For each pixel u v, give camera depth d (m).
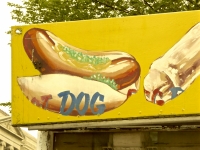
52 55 7.90
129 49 7.61
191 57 7.36
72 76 7.77
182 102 7.25
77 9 12.77
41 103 7.76
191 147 8.12
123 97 7.50
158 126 7.93
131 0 12.89
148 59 7.51
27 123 7.72
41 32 7.99
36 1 12.95
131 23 7.65
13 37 8.03
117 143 8.41
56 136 8.61
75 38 7.87
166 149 8.20
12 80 7.92
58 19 12.75
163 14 7.54
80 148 8.53
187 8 12.67
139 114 7.37
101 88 7.62
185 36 7.43
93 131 8.29
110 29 7.73
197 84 7.26
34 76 7.88
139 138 8.32
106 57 7.69
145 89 7.43
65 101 7.70
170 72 7.38
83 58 7.79
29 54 7.96
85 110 7.60
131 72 7.54
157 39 7.52
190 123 7.55
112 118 7.46
